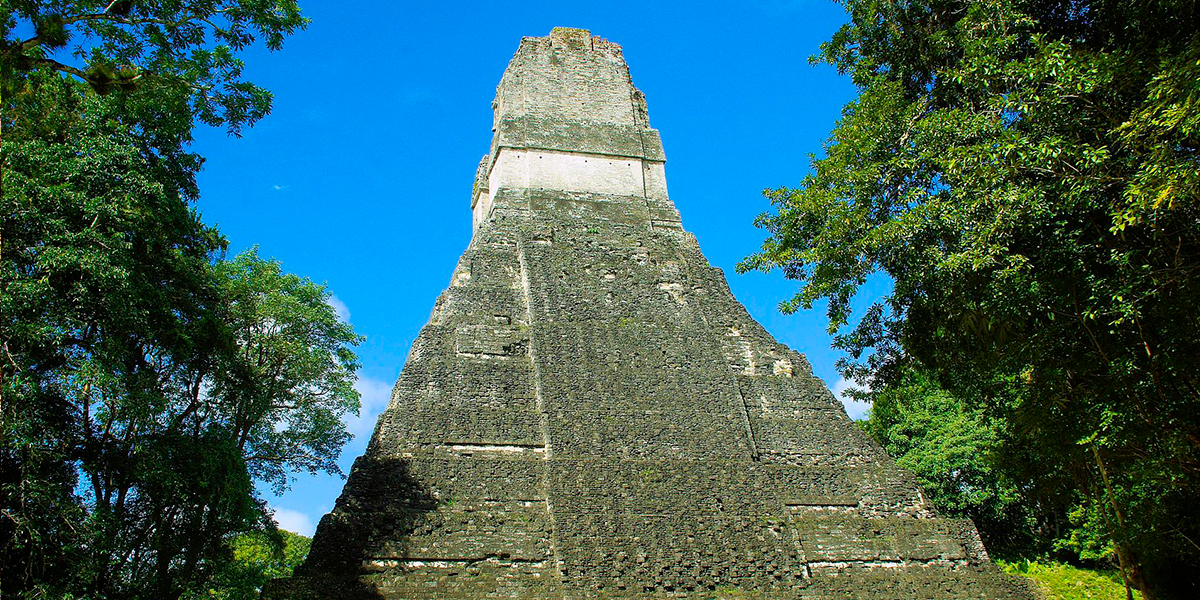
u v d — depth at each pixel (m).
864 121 13.91
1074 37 12.34
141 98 12.21
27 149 13.94
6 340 12.79
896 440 30.89
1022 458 21.39
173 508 15.98
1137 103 10.73
